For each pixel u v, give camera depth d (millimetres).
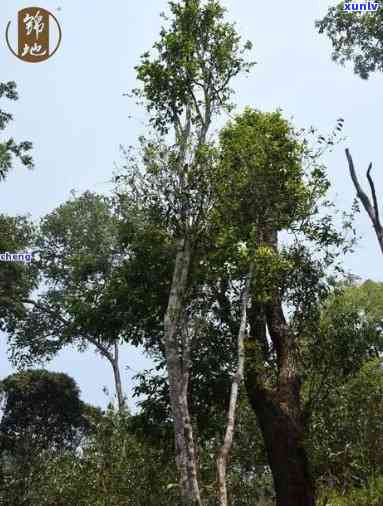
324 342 18984
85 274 39688
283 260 17641
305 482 17312
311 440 18469
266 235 18562
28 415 52625
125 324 21344
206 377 19938
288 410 17766
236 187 17594
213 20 20641
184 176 18250
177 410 17094
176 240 19250
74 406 53688
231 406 15648
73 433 53062
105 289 22031
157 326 21109
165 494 23562
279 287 18516
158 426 21031
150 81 20172
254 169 17406
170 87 20047
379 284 41375
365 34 23469
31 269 43438
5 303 37969
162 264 20453
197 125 20047
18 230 38094
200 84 20328
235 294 18609
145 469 23984
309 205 17562
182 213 18281
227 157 17828
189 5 20406
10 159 28031
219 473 14828
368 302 38938
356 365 19172
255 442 22641
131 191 18656
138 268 20766
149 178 18469
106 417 25500
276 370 18734
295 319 18891
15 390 53062
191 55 20328
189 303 19031
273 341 18969
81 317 22047
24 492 27094
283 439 17500
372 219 10766
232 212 17688
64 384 53812
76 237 42094
